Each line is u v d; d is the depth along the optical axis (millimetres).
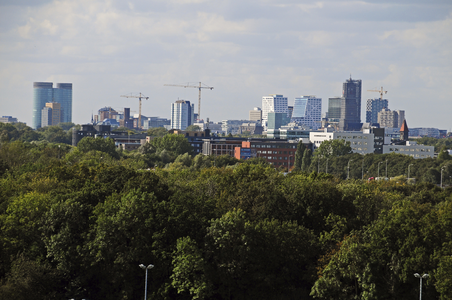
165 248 121312
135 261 119938
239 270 118938
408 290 114438
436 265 111500
